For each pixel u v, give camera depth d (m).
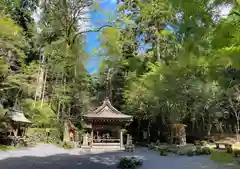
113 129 16.41
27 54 19.28
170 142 17.45
